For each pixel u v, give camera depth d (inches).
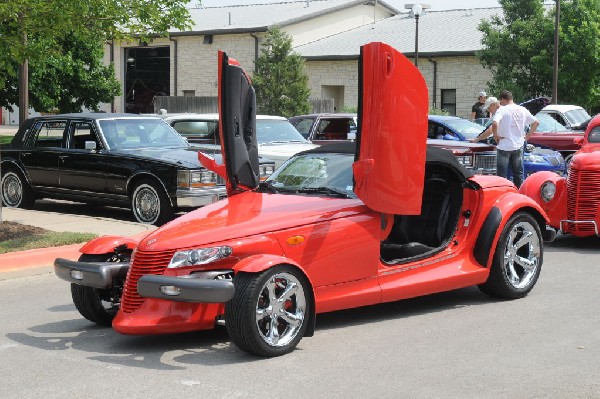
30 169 580.4
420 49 1386.6
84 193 554.9
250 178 296.2
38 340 275.6
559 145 796.0
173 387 222.7
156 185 518.6
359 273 278.2
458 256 312.8
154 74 1704.0
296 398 212.8
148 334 249.6
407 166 280.5
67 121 568.1
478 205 317.4
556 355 249.0
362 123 269.1
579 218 425.1
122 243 288.7
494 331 278.2
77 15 488.1
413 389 218.7
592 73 1216.8
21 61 476.7
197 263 248.1
